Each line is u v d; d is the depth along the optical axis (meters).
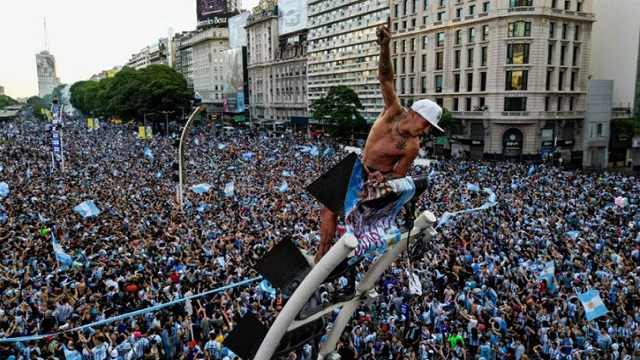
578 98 68.56
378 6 84.19
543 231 24.77
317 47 103.44
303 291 4.59
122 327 15.02
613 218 28.05
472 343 15.16
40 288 16.97
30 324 14.72
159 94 96.00
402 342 14.98
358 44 90.94
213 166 47.84
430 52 75.06
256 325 5.08
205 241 22.92
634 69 68.19
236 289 17.39
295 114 115.19
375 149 4.89
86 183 38.06
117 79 117.50
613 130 66.50
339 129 77.88
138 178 41.09
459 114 71.25
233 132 93.56
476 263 19.94
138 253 20.59
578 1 66.50
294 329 4.91
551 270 18.33
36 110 195.88
